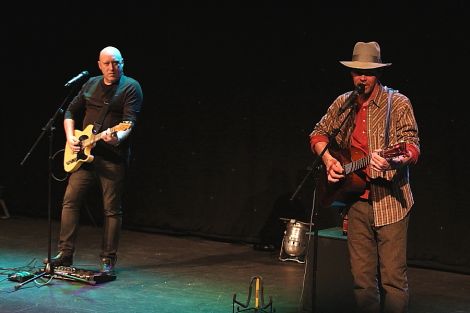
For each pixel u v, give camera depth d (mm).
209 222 6430
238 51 6176
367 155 3346
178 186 6574
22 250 5754
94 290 4566
